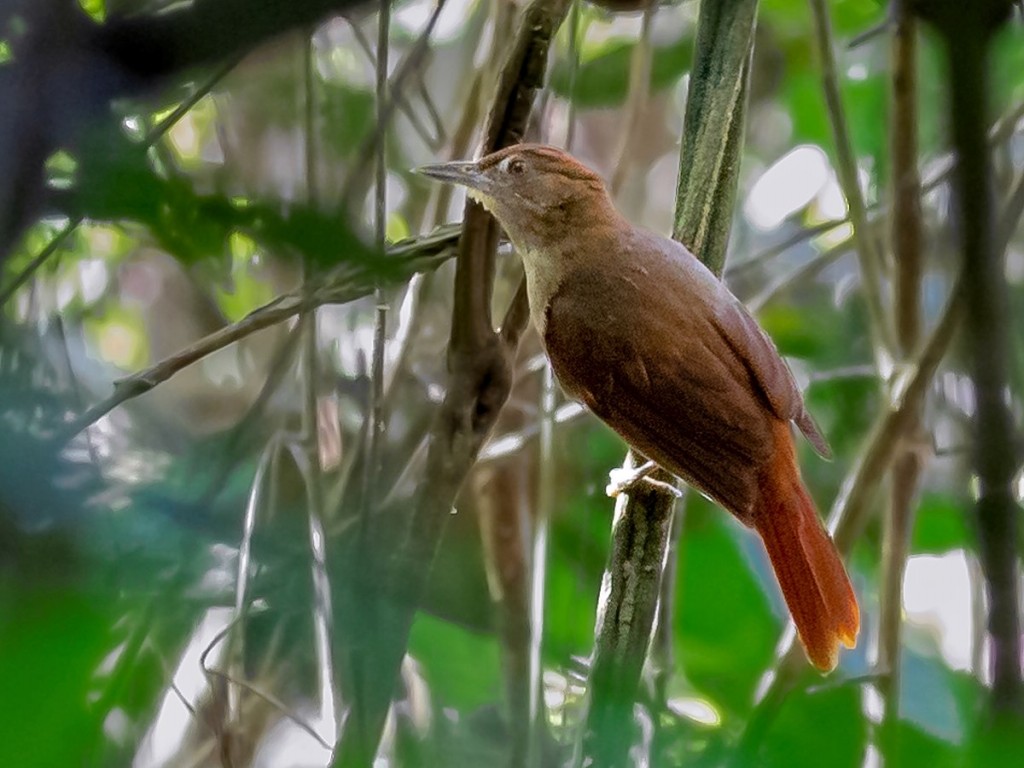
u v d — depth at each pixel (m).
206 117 8.68
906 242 8.49
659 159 12.33
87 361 8.50
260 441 7.32
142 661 5.67
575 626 8.02
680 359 7.46
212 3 2.54
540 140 8.57
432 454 7.10
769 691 6.93
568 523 9.41
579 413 9.08
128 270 10.39
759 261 9.59
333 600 4.62
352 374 8.38
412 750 7.24
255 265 8.27
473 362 7.21
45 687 2.38
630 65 10.59
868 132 10.80
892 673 7.62
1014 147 9.02
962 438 8.16
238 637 7.20
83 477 3.47
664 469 7.45
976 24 3.52
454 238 7.28
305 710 7.56
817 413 10.79
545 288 8.14
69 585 2.62
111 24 2.53
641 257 7.89
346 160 7.30
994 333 4.97
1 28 2.52
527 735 7.02
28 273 4.54
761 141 11.77
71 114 2.50
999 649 5.78
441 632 8.78
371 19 8.46
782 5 10.98
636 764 5.18
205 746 7.40
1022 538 7.52
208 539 3.37
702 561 9.45
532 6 7.32
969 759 3.18
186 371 10.14
